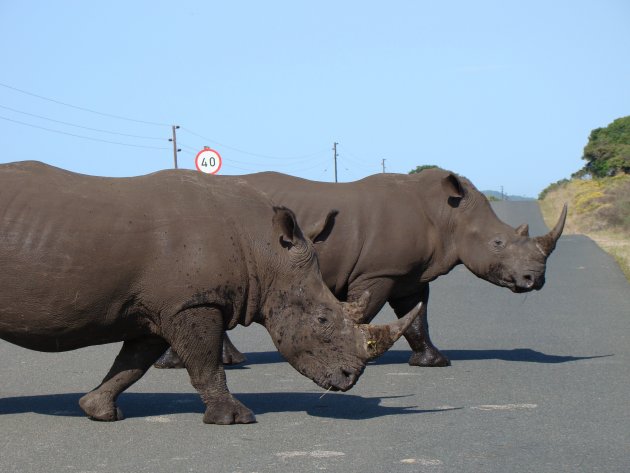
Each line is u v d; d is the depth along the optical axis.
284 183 11.02
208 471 6.40
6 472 6.39
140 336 8.11
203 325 7.77
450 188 11.08
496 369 10.89
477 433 7.55
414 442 7.24
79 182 7.79
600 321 15.13
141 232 7.64
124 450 6.96
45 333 7.59
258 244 8.00
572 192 71.25
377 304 10.88
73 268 7.43
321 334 7.82
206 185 8.16
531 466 6.55
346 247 10.69
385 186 11.17
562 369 10.83
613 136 84.69
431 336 13.76
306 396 9.30
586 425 7.86
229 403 7.89
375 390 9.61
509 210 66.00
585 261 26.89
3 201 7.47
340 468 6.48
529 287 10.98
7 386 9.88
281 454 6.85
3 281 7.38
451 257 11.22
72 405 8.74
